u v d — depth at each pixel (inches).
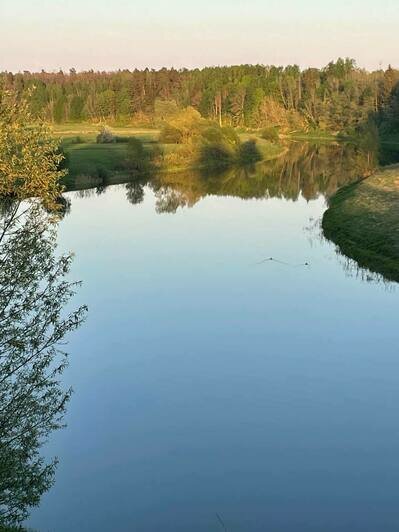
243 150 3772.1
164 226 1930.4
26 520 612.1
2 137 617.9
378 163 3105.3
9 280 593.6
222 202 2372.0
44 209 645.9
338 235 1646.2
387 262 1363.2
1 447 544.1
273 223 1924.2
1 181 625.0
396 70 5246.1
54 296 624.1
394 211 1667.1
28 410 576.1
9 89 681.6
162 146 3622.0
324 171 3157.0
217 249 1605.6
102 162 3097.9
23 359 592.7
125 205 2330.2
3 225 631.8
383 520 603.2
